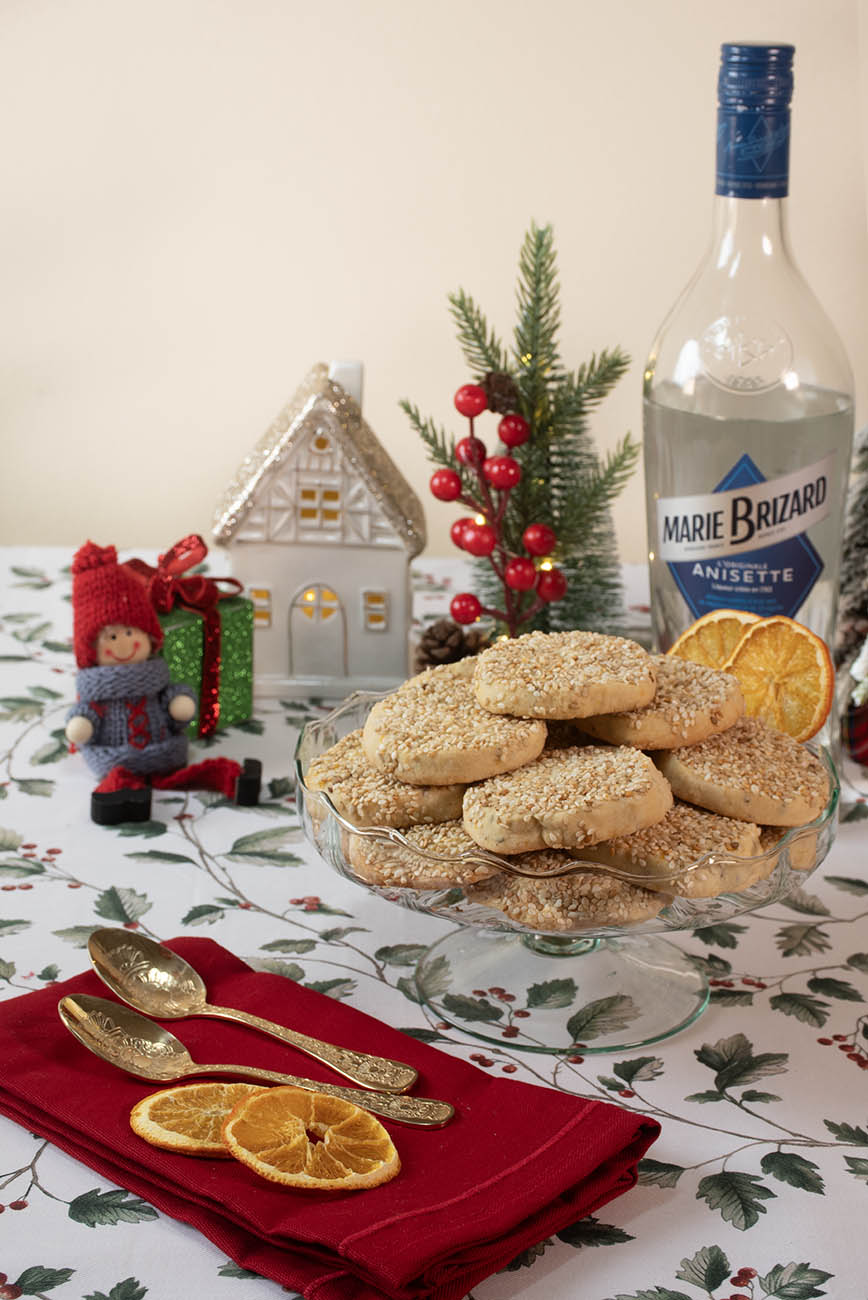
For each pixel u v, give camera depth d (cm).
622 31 203
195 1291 73
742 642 98
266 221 215
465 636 111
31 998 84
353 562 110
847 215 209
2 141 210
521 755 83
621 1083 82
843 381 102
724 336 102
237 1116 77
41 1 202
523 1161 76
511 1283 74
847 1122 80
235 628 109
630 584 128
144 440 226
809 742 97
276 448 108
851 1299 73
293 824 100
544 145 210
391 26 204
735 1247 75
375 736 84
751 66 95
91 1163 77
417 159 211
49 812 101
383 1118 78
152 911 92
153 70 207
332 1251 73
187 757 106
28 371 222
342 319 220
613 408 223
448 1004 86
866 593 103
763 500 100
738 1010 86
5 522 230
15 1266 74
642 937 91
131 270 217
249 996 84
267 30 205
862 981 88
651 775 82
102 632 103
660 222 213
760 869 81
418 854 80
